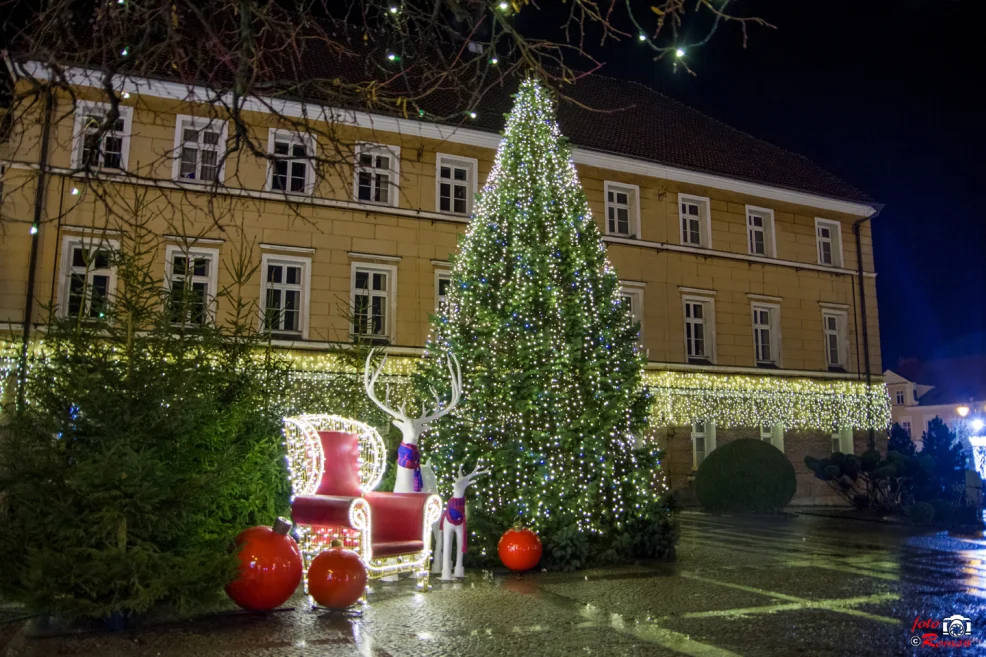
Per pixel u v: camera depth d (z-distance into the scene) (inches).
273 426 387.9
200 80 253.3
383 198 896.9
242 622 279.0
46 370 269.7
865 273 1221.7
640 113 1189.1
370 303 775.1
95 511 257.6
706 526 711.7
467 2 222.7
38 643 245.0
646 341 1022.4
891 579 394.6
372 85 231.6
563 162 513.0
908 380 2282.2
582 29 218.8
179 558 262.1
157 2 195.0
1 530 257.6
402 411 385.1
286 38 215.0
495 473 446.9
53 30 200.8
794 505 1024.9
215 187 213.8
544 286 470.0
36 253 709.3
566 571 416.8
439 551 403.2
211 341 309.7
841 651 249.1
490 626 280.1
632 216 1048.8
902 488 852.6
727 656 241.8
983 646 259.6
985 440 1233.4
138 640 249.9
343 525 324.2
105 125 199.5
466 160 933.2
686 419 1025.5
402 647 248.2
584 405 462.0
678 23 206.1
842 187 1248.8
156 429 272.8
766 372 1095.6
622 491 463.2
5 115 204.4
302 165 854.5
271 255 819.4
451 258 525.7
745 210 1133.7
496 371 459.2
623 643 256.4
